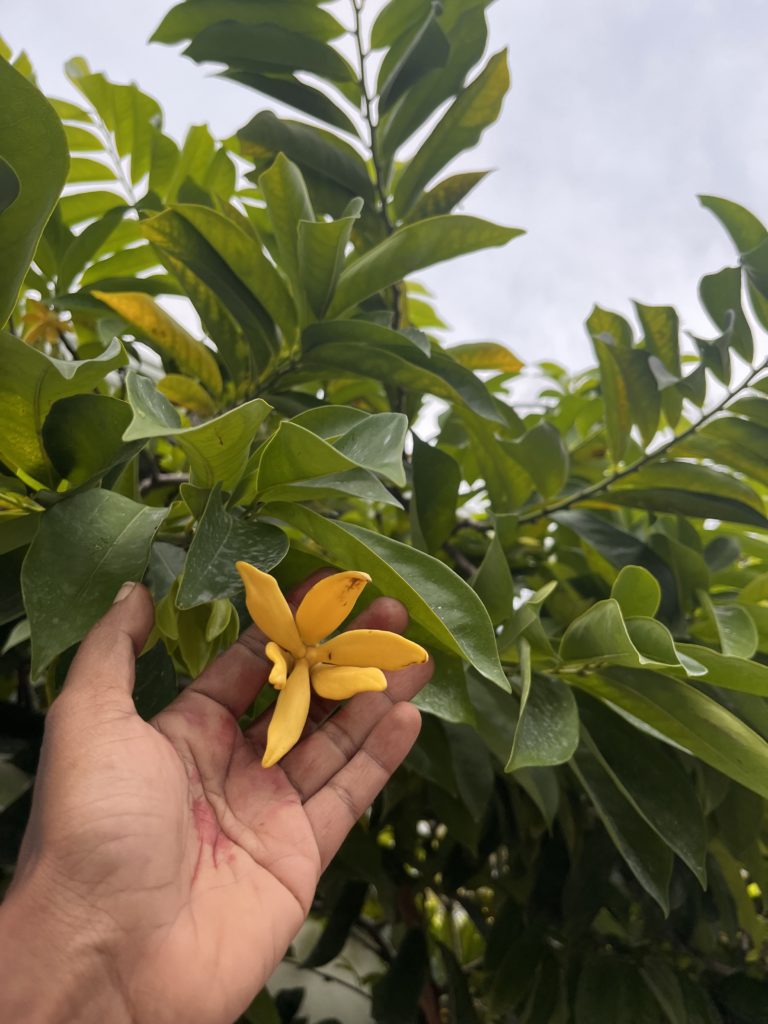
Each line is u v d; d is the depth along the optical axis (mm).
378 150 505
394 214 515
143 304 448
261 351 444
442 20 489
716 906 514
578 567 529
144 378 278
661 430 574
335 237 391
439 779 416
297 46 488
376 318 475
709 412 459
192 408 485
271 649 260
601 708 396
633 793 376
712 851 482
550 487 475
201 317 444
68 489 305
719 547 524
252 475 305
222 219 394
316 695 352
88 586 280
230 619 324
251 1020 475
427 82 495
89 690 279
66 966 257
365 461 279
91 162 566
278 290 421
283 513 310
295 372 451
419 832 674
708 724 329
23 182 243
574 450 569
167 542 350
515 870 546
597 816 500
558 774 459
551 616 506
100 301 460
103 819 269
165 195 569
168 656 338
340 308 433
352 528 310
